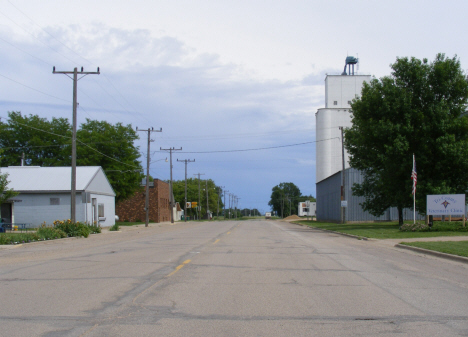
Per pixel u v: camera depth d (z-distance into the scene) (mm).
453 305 7477
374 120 32531
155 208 67625
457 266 12500
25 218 37750
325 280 9930
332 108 71375
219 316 6676
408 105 31203
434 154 31047
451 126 30781
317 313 6883
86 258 14320
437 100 31891
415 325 6203
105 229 38719
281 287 9039
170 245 19516
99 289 8734
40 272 11109
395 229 31891
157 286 9070
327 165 71000
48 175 39844
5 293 8383
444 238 21797
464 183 31062
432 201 27094
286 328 6039
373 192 41875
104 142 52188
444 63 31375
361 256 14992
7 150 56094
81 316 6645
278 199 174125
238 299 7871
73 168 28734
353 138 40094
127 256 14844
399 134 30766
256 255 15055
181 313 6848
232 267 11961
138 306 7301
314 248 17953
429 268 12055
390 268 12000
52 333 5758
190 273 10852
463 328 6062
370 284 9453
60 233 24750
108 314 6766
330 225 43750
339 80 72500
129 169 53938
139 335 5691
